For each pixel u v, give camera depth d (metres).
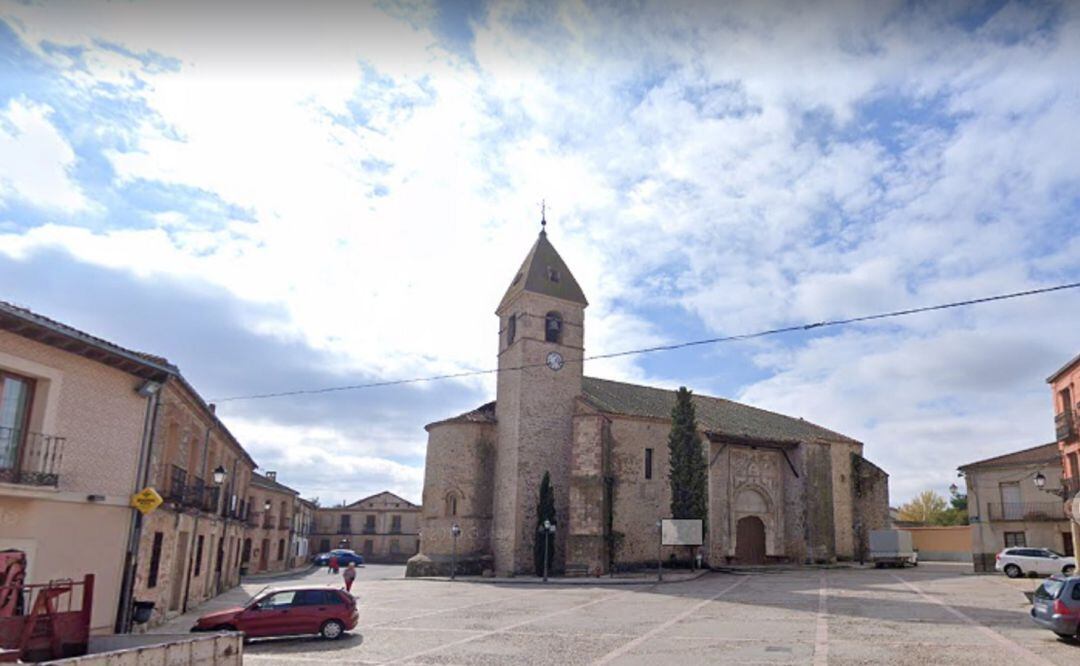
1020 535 34.28
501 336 43.44
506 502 38.50
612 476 37.91
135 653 7.53
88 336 13.51
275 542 54.19
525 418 39.06
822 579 32.69
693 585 30.61
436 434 40.75
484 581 34.47
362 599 26.50
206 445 23.44
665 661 13.59
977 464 35.78
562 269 42.75
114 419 14.98
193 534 22.80
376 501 80.75
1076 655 13.71
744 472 42.72
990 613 19.83
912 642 15.35
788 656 13.94
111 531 14.86
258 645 16.08
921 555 51.88
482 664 13.52
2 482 12.05
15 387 12.81
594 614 21.09
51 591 9.57
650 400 45.19
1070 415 27.12
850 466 45.91
